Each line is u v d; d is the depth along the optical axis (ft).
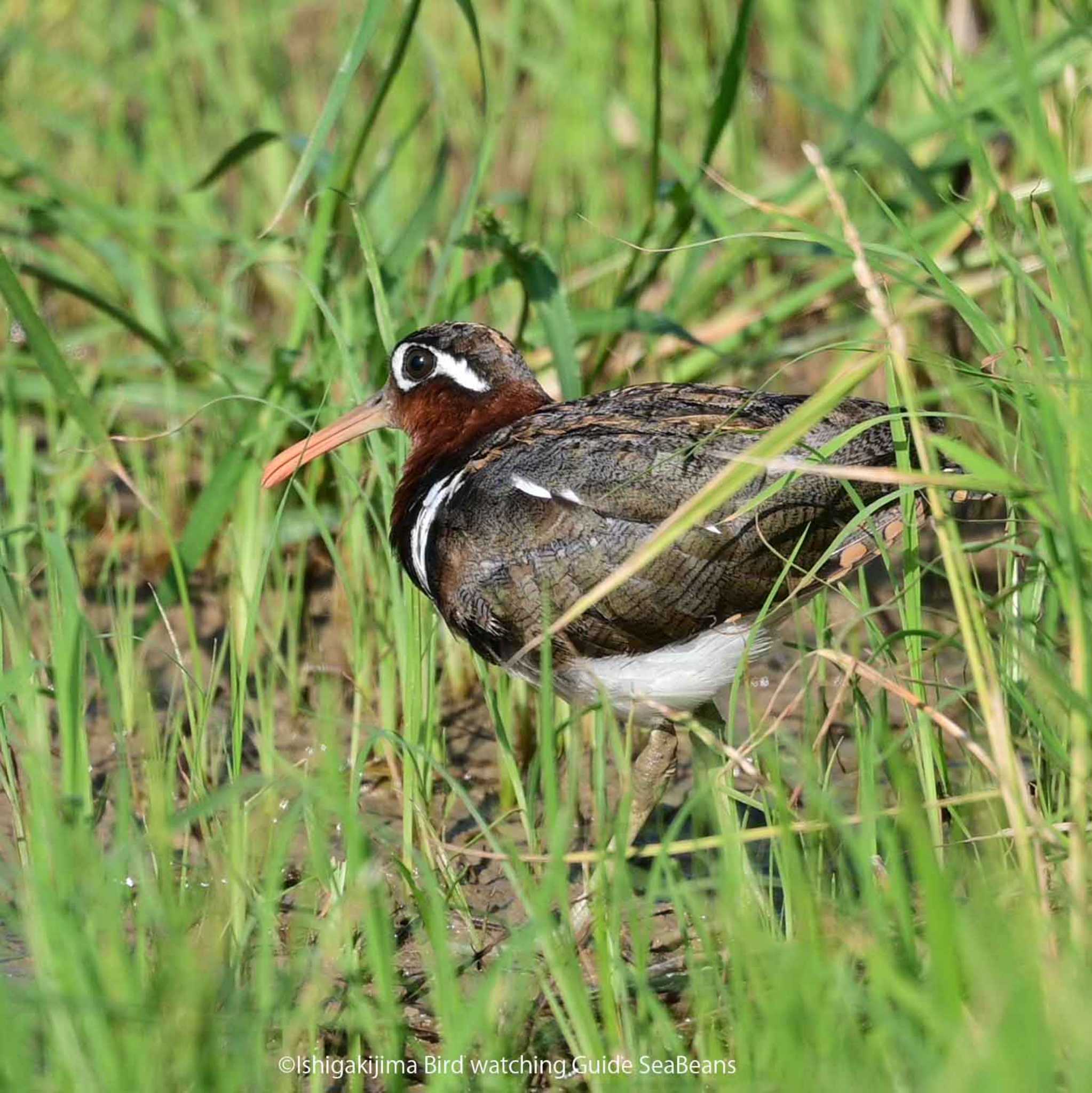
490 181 56.13
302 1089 27.14
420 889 29.60
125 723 36.83
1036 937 22.81
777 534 32.07
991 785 30.60
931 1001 21.53
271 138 40.83
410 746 28.19
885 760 29.96
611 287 48.60
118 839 26.30
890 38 42.80
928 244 44.24
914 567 30.53
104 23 59.57
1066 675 31.19
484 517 33.55
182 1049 22.13
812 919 23.36
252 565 39.88
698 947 30.58
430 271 50.80
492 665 37.91
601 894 25.96
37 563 42.86
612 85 55.98
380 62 58.90
